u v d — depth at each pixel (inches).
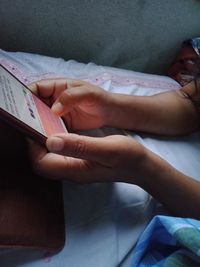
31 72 18.0
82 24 22.1
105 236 11.6
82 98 13.6
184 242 9.2
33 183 11.0
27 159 11.3
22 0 19.8
